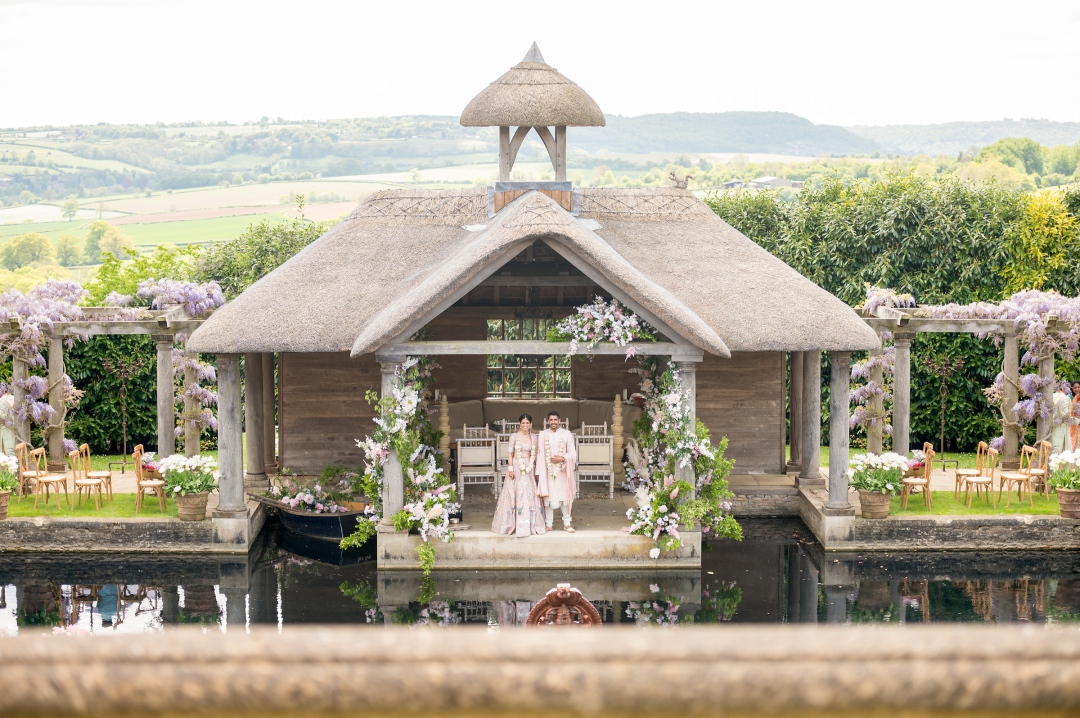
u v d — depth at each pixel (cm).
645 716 157
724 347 1653
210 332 1738
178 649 159
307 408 2178
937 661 157
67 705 157
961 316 2056
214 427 2156
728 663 156
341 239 2048
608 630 162
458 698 156
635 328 1662
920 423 2492
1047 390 2009
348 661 158
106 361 2400
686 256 2014
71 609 1474
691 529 1698
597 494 2053
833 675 155
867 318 2038
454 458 2202
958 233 2570
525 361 2359
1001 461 2117
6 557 1764
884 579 1633
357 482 1856
